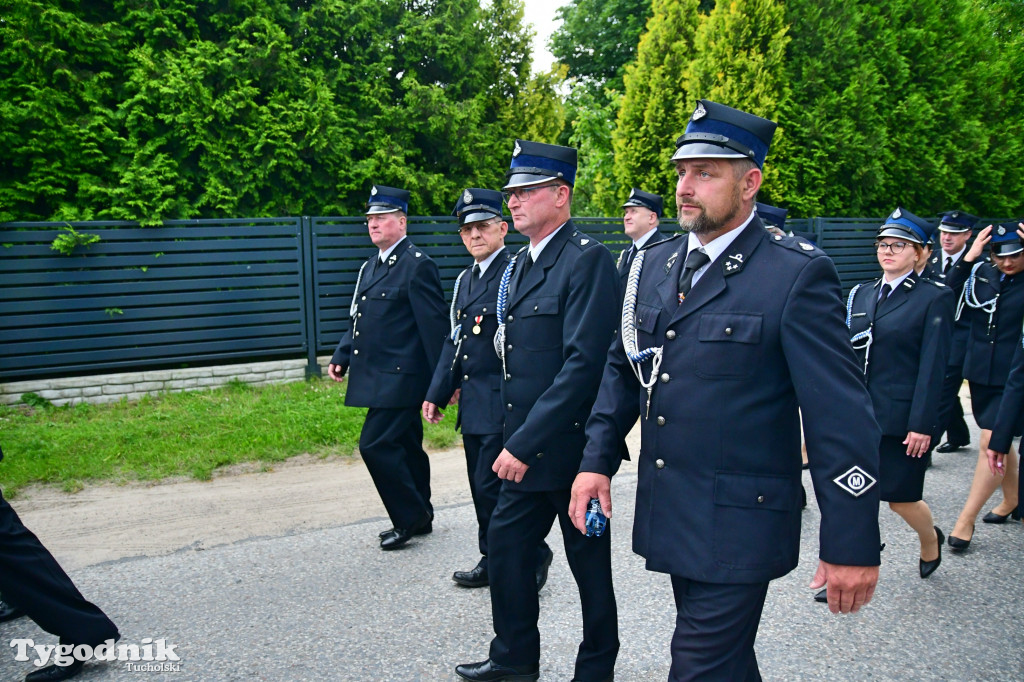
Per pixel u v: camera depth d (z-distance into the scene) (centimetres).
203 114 820
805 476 582
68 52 776
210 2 838
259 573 405
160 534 459
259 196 868
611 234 950
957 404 629
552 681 301
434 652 323
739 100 1048
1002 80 1338
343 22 916
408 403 436
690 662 198
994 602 369
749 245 209
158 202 784
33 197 768
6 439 612
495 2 1112
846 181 1133
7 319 710
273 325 820
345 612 361
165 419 680
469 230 386
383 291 443
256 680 303
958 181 1234
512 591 288
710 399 204
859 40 1148
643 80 1140
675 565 206
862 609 362
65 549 438
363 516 491
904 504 384
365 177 899
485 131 1059
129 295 757
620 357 238
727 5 1080
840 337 196
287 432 642
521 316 304
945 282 600
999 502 520
